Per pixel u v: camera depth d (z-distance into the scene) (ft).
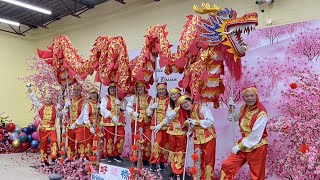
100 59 15.71
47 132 18.85
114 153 16.93
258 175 10.08
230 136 14.87
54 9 26.91
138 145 13.84
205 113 11.59
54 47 18.17
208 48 11.02
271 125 11.91
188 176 13.55
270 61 13.78
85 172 15.78
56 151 18.57
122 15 23.34
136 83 15.66
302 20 13.85
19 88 31.71
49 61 18.49
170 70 13.39
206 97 11.46
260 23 15.31
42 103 20.20
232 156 10.50
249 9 15.81
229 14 10.41
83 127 17.75
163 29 13.52
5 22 27.89
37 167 19.26
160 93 14.75
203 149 11.72
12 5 26.25
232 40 10.25
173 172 13.23
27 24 31.35
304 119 11.41
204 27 10.71
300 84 12.06
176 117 13.17
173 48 18.67
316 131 10.78
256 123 10.09
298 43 13.09
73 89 18.56
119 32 23.50
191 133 11.94
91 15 26.09
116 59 15.31
